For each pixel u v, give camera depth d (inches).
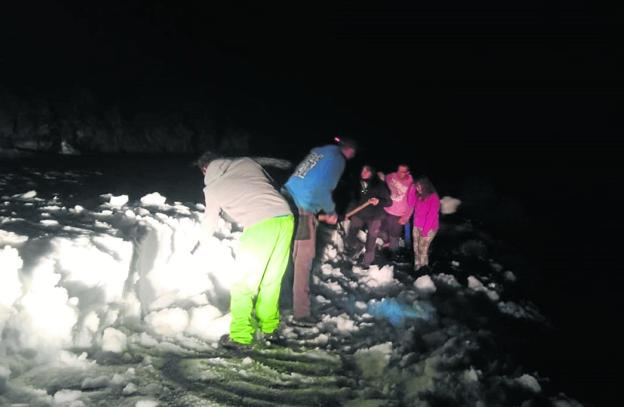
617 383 188.2
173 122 733.9
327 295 237.1
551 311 264.7
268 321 188.1
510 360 185.3
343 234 313.9
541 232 451.2
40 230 185.9
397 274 270.7
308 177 198.4
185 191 358.9
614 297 302.7
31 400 131.0
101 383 142.9
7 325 142.2
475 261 323.3
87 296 167.3
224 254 225.0
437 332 199.6
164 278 206.1
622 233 476.1
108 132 629.0
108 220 216.7
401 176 284.0
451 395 157.9
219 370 161.5
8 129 525.7
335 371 170.1
